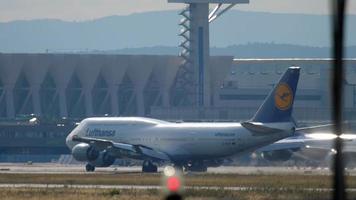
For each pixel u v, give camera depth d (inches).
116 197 6929.1
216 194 7116.1
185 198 6737.2
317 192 7234.3
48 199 6811.0
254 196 6963.6
